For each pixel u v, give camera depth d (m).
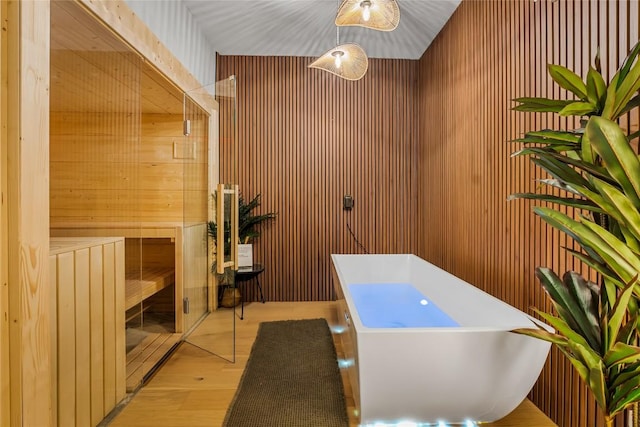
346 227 4.69
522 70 2.45
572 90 1.26
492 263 2.85
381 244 4.72
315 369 2.70
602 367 1.15
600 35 1.81
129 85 2.49
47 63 1.51
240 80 4.58
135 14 2.29
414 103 4.70
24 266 1.40
